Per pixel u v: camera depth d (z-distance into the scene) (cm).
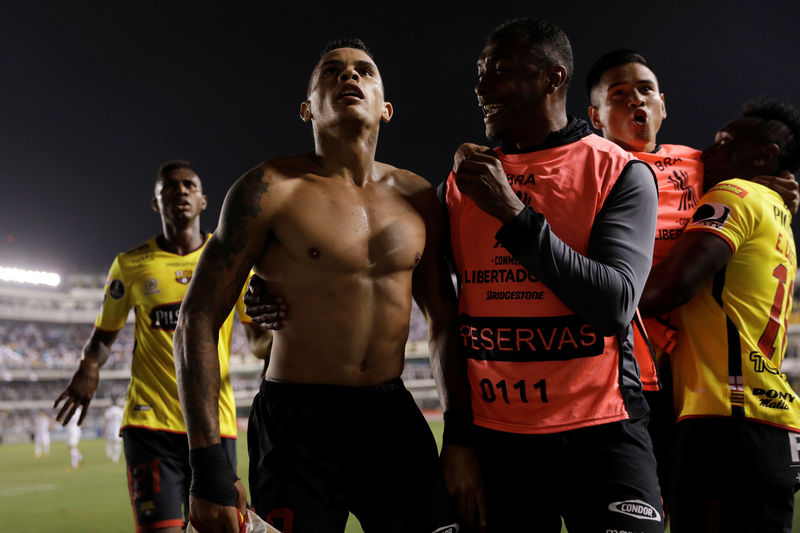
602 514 228
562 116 259
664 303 264
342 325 234
